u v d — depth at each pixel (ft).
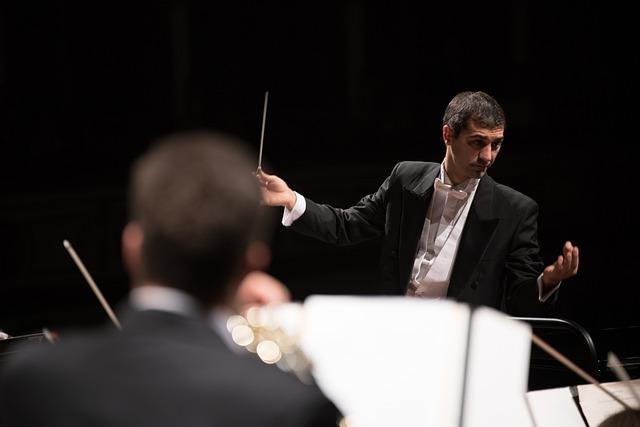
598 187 60.59
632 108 67.46
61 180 53.62
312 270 54.19
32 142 61.00
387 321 11.28
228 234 7.22
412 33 73.10
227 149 7.60
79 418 6.86
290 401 6.86
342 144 68.59
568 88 70.13
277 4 70.49
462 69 73.41
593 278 45.98
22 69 61.36
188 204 7.20
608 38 68.39
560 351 26.48
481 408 11.25
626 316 38.88
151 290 7.35
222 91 68.90
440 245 21.36
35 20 61.57
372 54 73.51
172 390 6.88
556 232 59.41
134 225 7.57
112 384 6.97
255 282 9.31
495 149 20.71
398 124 73.15
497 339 11.64
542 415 14.21
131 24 65.10
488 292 21.01
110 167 59.88
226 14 68.44
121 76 64.85
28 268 47.98
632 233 58.75
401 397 10.73
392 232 21.90
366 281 52.47
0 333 21.15
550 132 67.82
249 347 9.87
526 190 59.26
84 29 63.36
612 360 14.73
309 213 22.18
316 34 72.23
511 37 72.54
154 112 66.33
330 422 6.91
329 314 11.31
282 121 70.79
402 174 22.07
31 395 7.06
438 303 11.46
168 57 66.69
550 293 19.65
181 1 66.74
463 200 21.21
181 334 7.16
